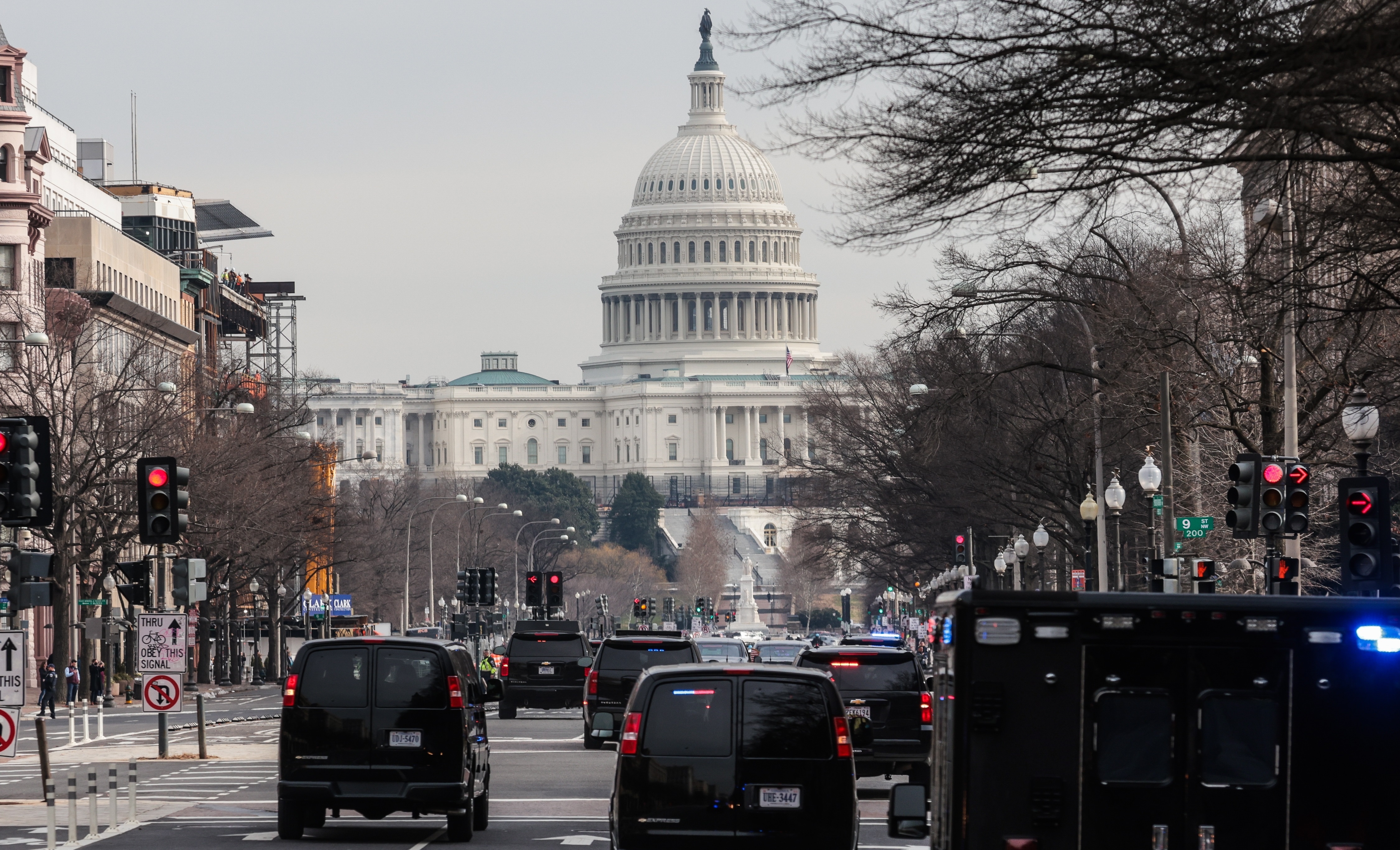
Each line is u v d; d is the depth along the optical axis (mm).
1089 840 40594
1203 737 40531
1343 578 92250
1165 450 143875
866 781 121062
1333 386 130750
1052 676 40750
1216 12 52219
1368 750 40281
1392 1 50625
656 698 60281
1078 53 53219
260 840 83250
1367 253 71812
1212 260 140375
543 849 81125
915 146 55875
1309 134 56219
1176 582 141375
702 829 59469
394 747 81000
